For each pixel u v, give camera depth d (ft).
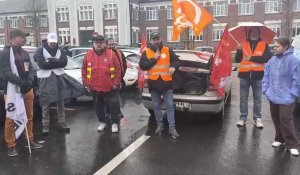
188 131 23.16
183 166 17.16
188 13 25.50
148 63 20.90
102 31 150.71
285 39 18.24
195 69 23.56
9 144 18.74
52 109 30.40
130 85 40.52
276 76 18.56
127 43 147.54
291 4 111.55
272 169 16.78
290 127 18.67
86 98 35.47
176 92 23.89
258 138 21.49
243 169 16.78
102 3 149.28
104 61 21.94
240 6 139.33
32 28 165.58
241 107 24.17
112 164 17.51
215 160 17.92
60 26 157.07
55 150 19.66
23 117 18.69
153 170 16.71
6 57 18.10
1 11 174.40
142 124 25.11
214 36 144.25
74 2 152.87
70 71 32.42
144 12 157.38
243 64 23.43
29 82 18.99
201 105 23.27
